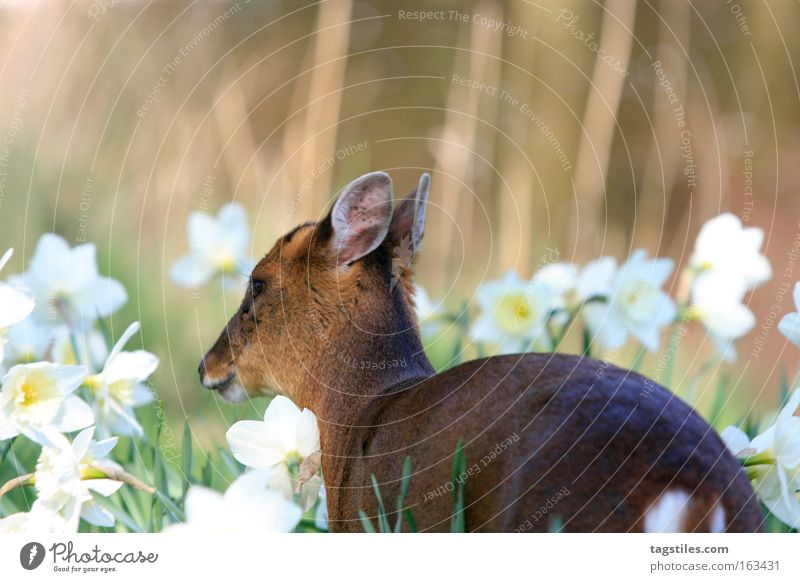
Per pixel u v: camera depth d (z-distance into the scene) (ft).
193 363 37.37
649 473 16.81
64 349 26.86
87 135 46.50
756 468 20.71
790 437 20.53
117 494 25.14
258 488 18.75
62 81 42.47
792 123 61.52
